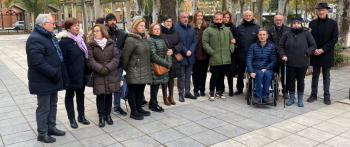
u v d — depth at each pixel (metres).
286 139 4.36
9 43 19.70
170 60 5.62
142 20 4.98
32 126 4.96
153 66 5.42
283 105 6.06
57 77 4.06
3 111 5.78
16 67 10.95
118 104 5.52
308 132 4.61
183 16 6.00
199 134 4.58
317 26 6.01
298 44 5.79
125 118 5.32
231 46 6.25
